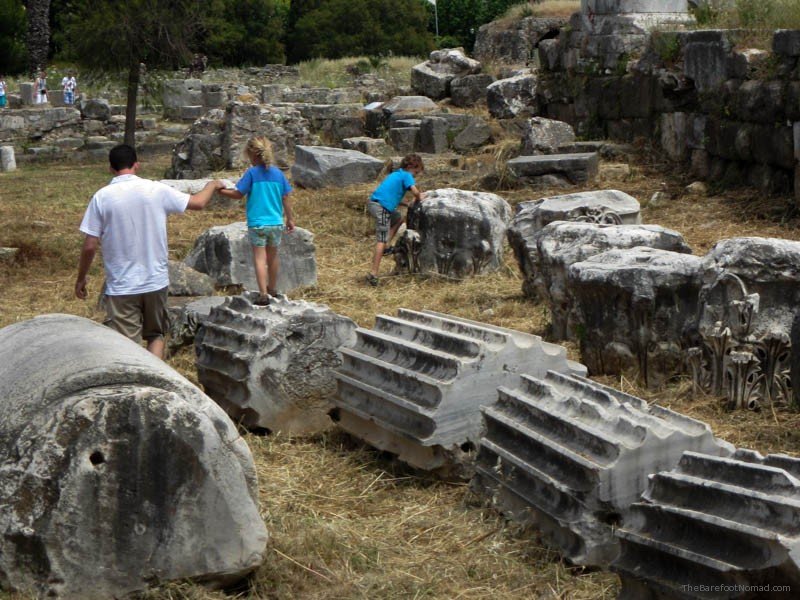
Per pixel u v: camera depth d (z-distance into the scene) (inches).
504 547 189.0
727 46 555.5
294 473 235.6
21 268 473.1
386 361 240.4
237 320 274.7
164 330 262.4
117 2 928.9
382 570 182.5
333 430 263.7
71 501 159.2
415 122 835.4
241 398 263.0
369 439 241.8
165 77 986.1
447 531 198.7
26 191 759.1
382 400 237.6
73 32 946.1
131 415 161.9
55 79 1368.1
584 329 299.0
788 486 143.3
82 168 964.6
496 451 201.0
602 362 294.4
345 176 693.9
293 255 429.4
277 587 173.6
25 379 173.3
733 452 180.1
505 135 788.6
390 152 815.1
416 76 986.1
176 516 164.6
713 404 259.0
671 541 154.3
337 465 239.6
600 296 289.6
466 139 778.2
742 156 534.6
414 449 226.8
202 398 172.4
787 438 234.5
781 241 263.6
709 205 522.9
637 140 652.1
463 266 438.0
